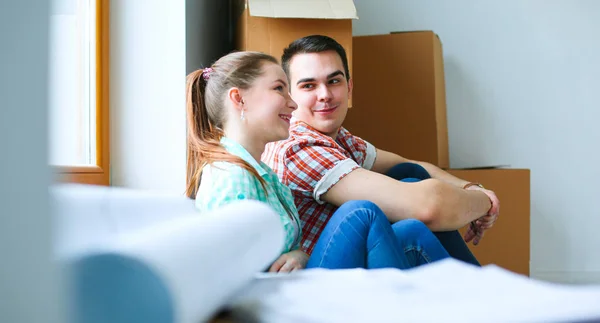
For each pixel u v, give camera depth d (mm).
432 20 3016
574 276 2982
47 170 314
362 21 3006
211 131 1201
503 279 648
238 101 1178
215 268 501
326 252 919
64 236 365
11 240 303
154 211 818
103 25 1580
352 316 497
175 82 1660
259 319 522
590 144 3016
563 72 3016
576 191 3016
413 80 2529
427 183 1283
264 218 643
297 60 1503
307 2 1888
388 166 1768
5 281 303
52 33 319
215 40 2295
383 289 608
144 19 1653
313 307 533
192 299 449
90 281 412
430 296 568
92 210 635
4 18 295
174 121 1656
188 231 509
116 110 1638
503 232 2430
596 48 3008
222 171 1020
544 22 3016
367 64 2559
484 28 3020
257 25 1897
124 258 416
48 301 319
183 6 1661
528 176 2438
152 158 1649
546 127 3018
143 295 417
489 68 3020
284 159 1356
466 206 1333
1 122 296
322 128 1493
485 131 3018
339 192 1307
